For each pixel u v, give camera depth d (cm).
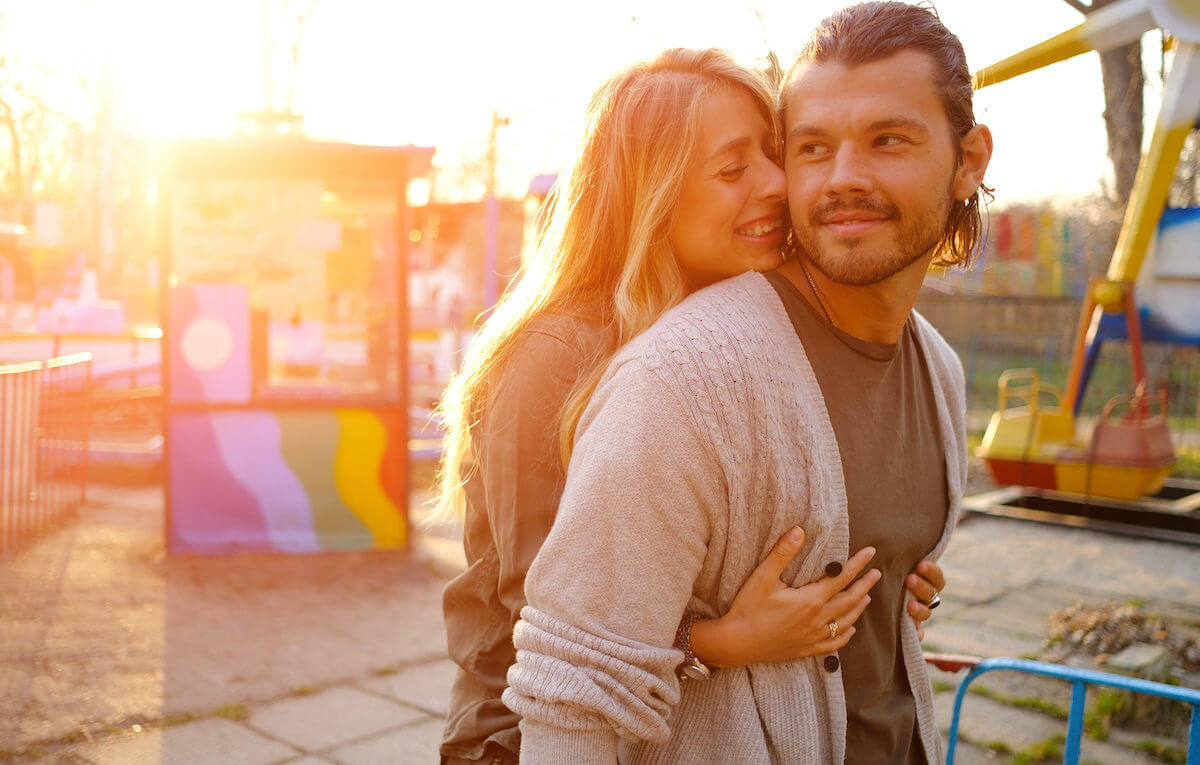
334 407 595
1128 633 440
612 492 109
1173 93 588
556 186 151
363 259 595
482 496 141
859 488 123
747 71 138
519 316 139
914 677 135
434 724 375
